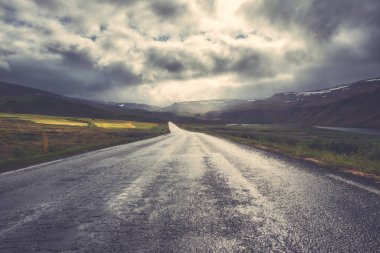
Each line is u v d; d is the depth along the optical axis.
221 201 6.91
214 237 4.58
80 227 5.07
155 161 15.30
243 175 10.70
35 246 4.23
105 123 120.75
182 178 10.16
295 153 19.41
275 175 10.66
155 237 4.59
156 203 6.76
